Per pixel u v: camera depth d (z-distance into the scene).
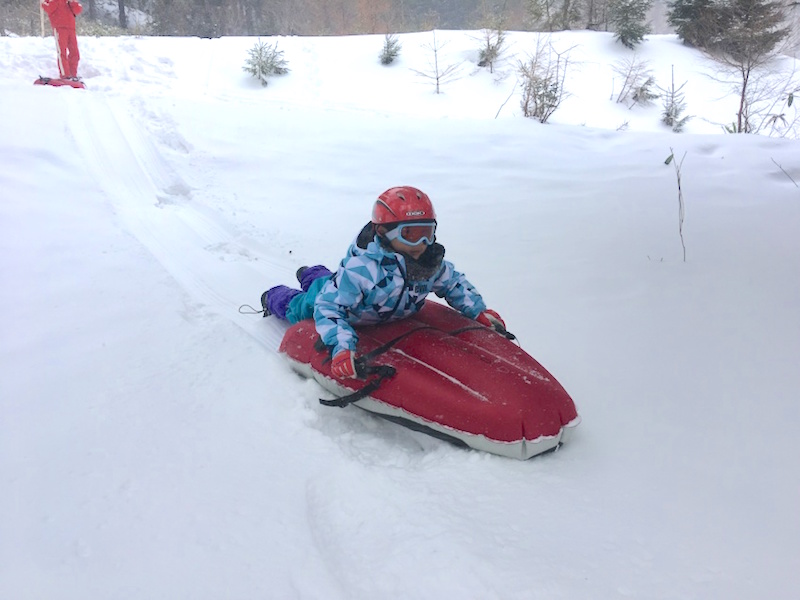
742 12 12.23
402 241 2.96
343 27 27.34
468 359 2.91
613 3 17.20
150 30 25.34
